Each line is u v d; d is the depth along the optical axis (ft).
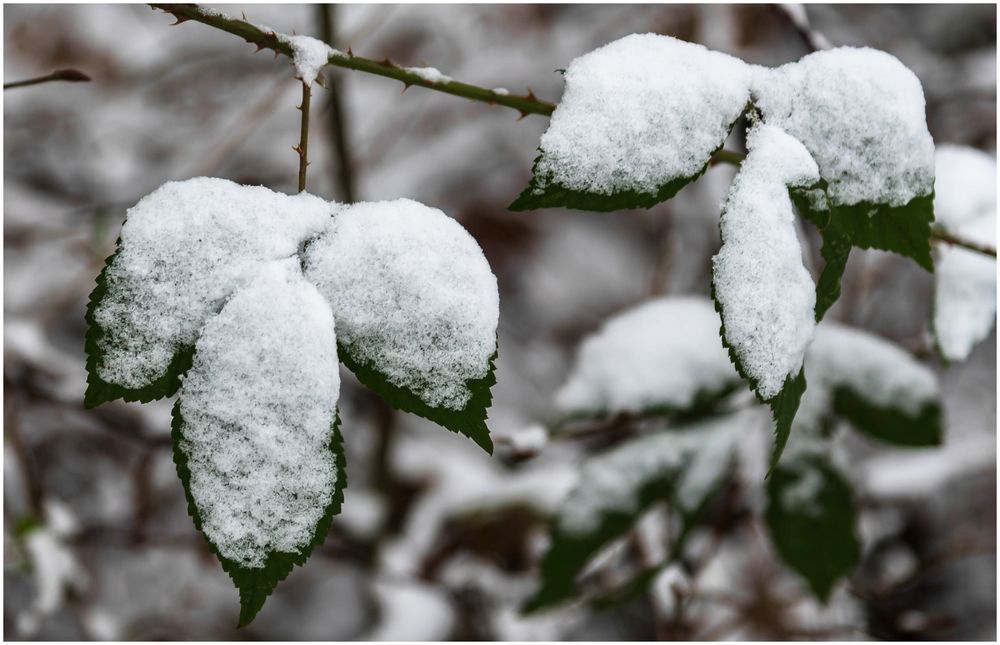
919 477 4.82
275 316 2.48
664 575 4.02
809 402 3.15
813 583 3.07
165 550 5.75
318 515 2.48
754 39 5.49
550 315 7.21
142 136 6.31
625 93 2.58
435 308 2.50
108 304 2.49
